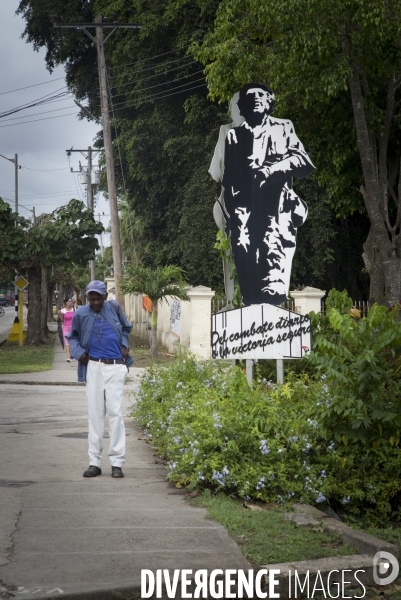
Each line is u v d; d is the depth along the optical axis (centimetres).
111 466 740
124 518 554
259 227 977
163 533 516
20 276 3102
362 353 655
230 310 913
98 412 721
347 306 752
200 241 3127
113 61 3556
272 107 988
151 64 3453
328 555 494
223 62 1753
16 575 427
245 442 660
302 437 663
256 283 975
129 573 435
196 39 3139
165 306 2989
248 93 985
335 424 675
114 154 3806
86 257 2920
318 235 2797
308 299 2311
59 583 417
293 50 1611
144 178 3497
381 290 1791
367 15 1538
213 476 629
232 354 910
